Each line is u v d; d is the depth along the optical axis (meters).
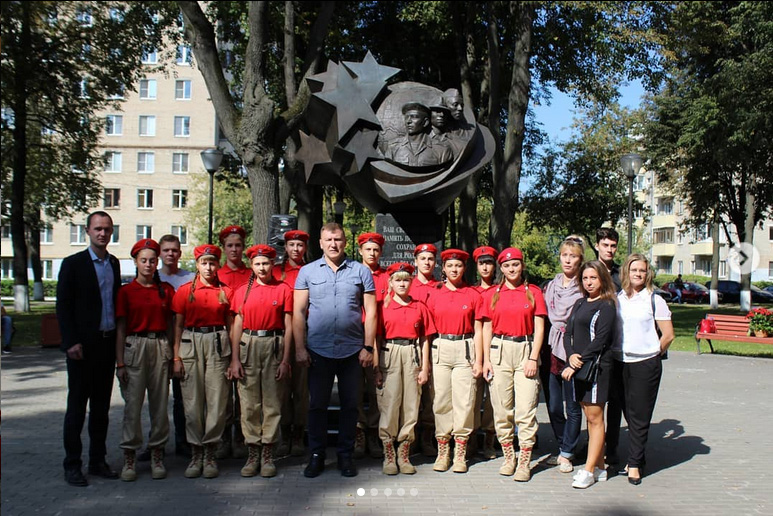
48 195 23.58
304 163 8.23
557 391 6.24
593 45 16.20
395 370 5.81
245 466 5.73
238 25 19.00
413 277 6.19
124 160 45.97
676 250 57.00
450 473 5.84
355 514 4.73
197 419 5.64
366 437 6.51
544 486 5.52
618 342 5.77
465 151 7.43
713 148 22.67
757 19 20.06
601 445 5.55
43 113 17.22
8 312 23.23
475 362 5.88
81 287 5.49
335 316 5.70
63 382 10.60
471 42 18.81
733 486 5.56
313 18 17.70
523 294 5.87
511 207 15.92
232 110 12.02
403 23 20.11
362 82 7.53
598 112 20.28
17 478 5.56
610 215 29.91
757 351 15.59
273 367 5.68
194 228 44.25
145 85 45.84
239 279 6.66
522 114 15.85
